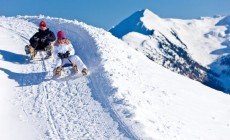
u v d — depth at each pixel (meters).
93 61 15.33
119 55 17.08
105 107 11.68
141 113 11.55
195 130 12.87
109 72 13.91
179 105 14.66
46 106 11.92
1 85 13.16
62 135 10.23
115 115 11.18
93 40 17.50
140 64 18.12
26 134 10.35
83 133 10.30
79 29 19.77
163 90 15.60
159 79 17.08
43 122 10.95
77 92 12.81
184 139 11.36
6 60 15.67
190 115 14.23
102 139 9.98
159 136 10.43
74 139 10.01
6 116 11.29
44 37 16.45
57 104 12.05
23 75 14.44
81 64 14.11
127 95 12.55
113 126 10.61
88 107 11.76
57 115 11.34
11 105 11.99
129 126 10.56
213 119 14.89
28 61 15.99
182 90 16.89
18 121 11.02
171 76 18.84
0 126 10.66
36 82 13.75
